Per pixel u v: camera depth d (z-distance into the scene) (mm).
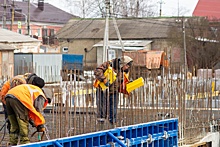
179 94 21453
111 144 16078
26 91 15344
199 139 22219
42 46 88000
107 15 60031
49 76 47719
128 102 19797
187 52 84375
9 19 114875
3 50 56281
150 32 93875
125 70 20156
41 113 15516
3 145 17359
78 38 97312
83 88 20875
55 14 127250
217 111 25859
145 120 20016
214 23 87125
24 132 15445
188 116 22484
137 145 17469
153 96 20469
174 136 19562
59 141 14273
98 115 19750
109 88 19781
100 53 92875
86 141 15430
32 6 127125
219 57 83188
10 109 15844
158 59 56156
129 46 90250
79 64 54031
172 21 94562
